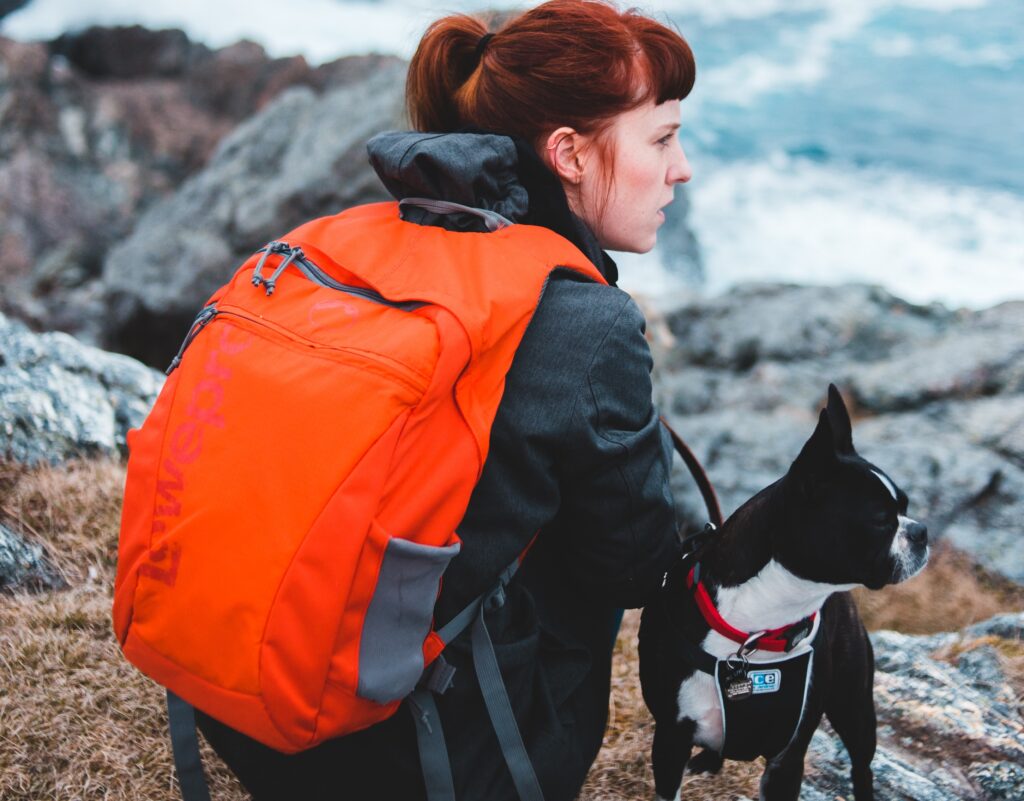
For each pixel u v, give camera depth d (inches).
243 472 55.0
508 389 58.8
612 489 61.4
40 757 90.0
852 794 95.5
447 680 59.6
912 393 247.1
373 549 53.2
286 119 358.3
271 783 64.1
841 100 794.2
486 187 63.4
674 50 66.4
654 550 65.1
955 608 168.2
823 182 632.4
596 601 69.1
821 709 74.4
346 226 64.4
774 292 333.7
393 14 1021.2
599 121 66.4
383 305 58.2
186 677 56.8
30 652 100.5
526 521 60.2
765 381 285.7
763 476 224.8
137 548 58.9
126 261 343.6
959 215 573.9
